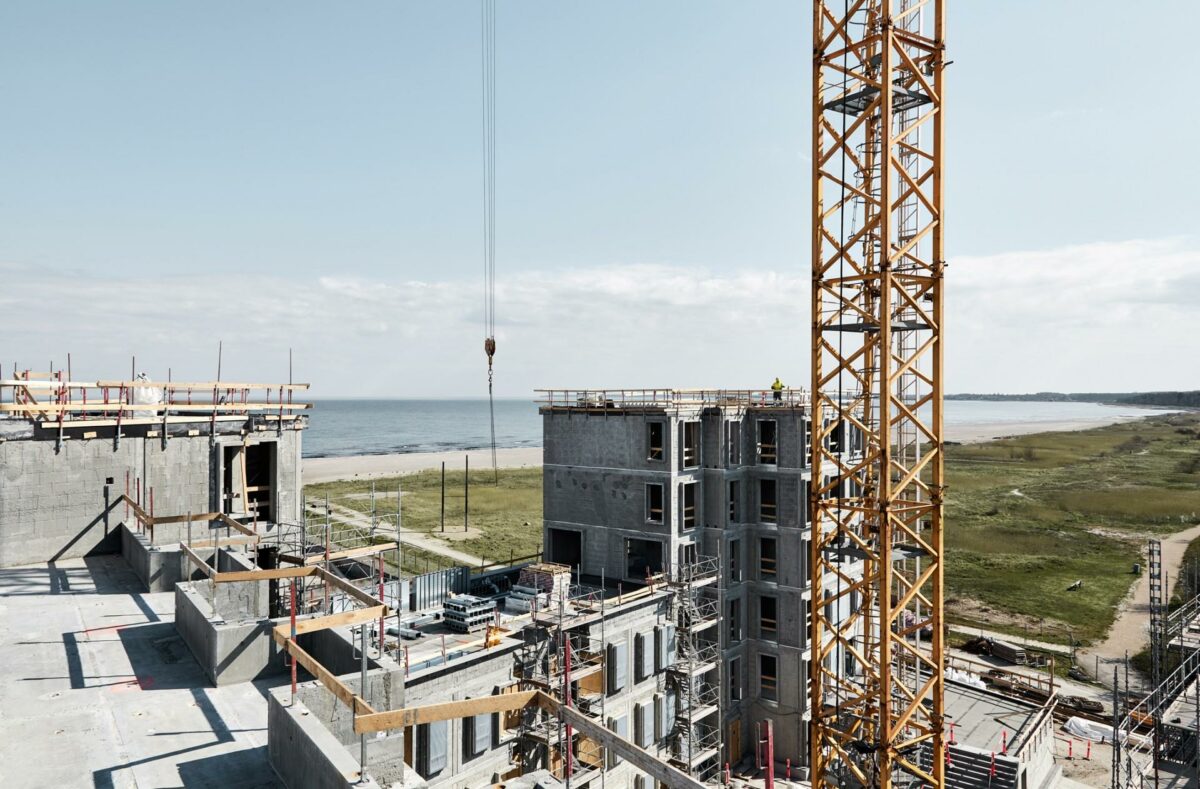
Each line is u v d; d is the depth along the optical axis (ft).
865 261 106.22
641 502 145.18
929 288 100.94
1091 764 140.05
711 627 143.54
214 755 52.80
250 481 130.72
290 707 50.83
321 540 138.41
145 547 91.91
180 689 63.36
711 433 148.97
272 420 121.08
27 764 50.31
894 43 96.63
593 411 152.35
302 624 54.80
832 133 106.93
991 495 476.54
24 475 99.55
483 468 581.12
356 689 57.21
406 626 116.06
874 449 112.37
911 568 197.98
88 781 48.39
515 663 101.96
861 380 114.32
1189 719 137.49
